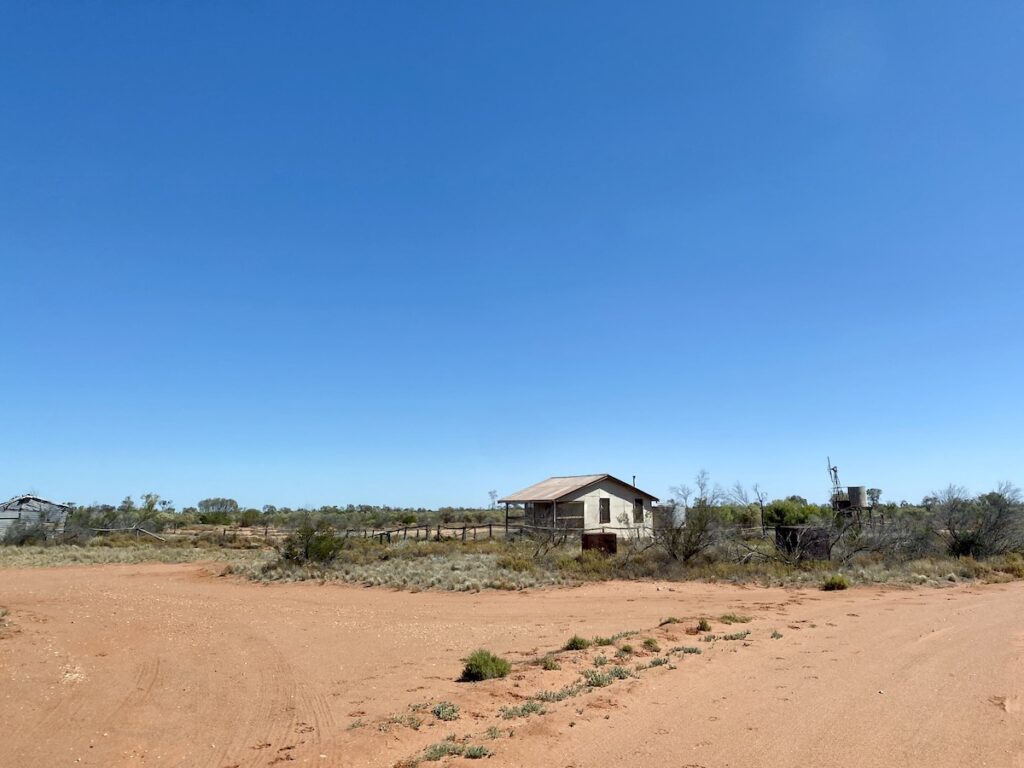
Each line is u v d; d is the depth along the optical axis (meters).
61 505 57.50
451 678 11.77
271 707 10.26
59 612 18.77
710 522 29.95
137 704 10.41
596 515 46.06
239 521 76.12
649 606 19.48
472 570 26.89
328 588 25.12
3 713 9.88
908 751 7.30
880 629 14.81
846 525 33.97
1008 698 9.17
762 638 13.94
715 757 7.30
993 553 30.25
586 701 9.57
